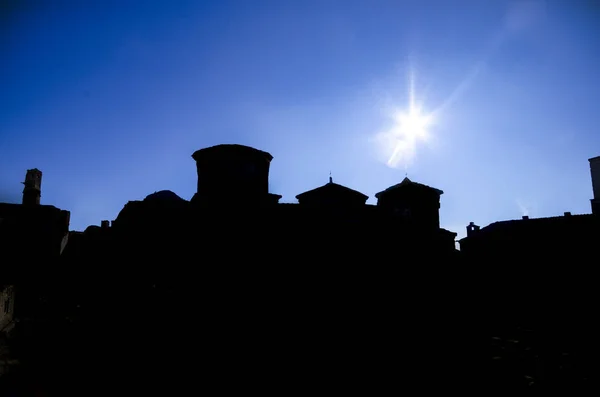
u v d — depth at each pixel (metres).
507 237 35.56
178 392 13.23
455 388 14.66
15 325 21.08
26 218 33.25
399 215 34.50
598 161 36.28
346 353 17.19
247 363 15.51
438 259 29.38
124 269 25.91
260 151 28.34
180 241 25.11
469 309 27.66
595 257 30.78
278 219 24.98
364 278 24.22
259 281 22.25
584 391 14.25
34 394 12.75
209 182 27.14
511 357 18.00
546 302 30.86
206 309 19.77
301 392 13.67
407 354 17.83
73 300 26.91
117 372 14.73
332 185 33.09
